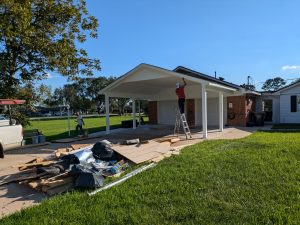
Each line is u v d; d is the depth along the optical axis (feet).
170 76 49.37
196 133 55.98
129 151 30.07
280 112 82.12
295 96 80.12
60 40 58.49
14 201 19.24
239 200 17.43
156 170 24.81
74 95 305.94
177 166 26.03
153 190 19.65
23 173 24.50
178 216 15.48
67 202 18.04
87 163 25.41
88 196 18.92
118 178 23.18
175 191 19.34
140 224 14.71
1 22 49.29
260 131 57.31
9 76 56.95
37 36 55.77
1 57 56.03
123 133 61.00
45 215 16.24
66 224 14.97
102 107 313.73
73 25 61.87
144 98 79.46
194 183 20.85
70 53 59.77
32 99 62.80
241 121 71.67
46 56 57.57
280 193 18.20
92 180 20.71
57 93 306.96
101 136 56.08
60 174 21.98
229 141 41.16
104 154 28.27
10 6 48.75
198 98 76.07
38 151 40.65
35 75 61.00
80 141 50.06
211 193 18.75
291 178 21.17
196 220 14.92
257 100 85.87
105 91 60.39
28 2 51.98
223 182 20.83
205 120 47.19
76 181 21.11
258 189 19.15
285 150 31.42
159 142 38.78
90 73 65.41
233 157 28.63
